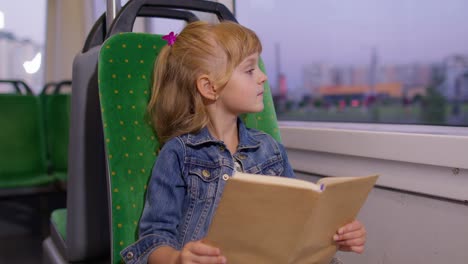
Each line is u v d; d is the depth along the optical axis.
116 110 1.00
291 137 1.49
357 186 0.73
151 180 0.92
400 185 1.11
